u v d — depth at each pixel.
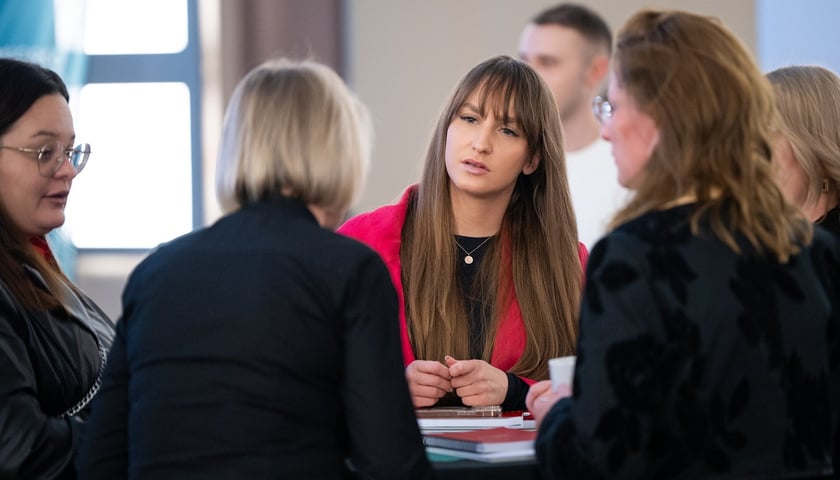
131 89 13.12
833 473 4.50
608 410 4.05
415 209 7.09
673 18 4.48
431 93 12.45
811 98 6.53
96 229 13.27
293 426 4.23
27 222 5.72
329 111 4.52
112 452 4.60
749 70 4.39
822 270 4.45
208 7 12.84
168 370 4.32
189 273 4.39
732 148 4.30
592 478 4.08
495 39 12.44
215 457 4.19
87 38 13.15
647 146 4.43
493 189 6.68
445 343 6.73
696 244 4.19
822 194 6.55
